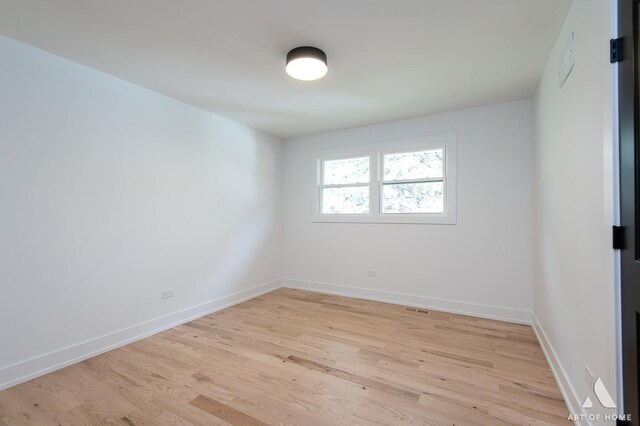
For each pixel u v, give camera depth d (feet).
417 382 6.52
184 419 5.34
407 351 8.00
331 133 14.02
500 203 10.54
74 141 7.54
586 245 4.83
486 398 5.94
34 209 6.83
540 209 8.57
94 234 7.92
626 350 3.62
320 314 11.02
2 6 5.51
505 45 6.89
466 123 11.08
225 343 8.53
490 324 10.00
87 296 7.74
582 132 4.97
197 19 5.95
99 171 8.04
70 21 5.98
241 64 7.77
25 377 6.58
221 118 11.86
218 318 10.62
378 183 12.87
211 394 6.08
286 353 7.90
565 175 5.98
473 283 10.96
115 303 8.34
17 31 6.29
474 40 6.70
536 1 5.44
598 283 4.36
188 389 6.25
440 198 11.90
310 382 6.52
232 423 5.25
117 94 8.46
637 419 3.37
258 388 6.30
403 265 12.28
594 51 4.43
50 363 7.00
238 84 8.95
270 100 10.20
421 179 12.18
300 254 14.88
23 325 6.63
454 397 5.98
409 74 8.33
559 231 6.48
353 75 8.39
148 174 9.23
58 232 7.22
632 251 3.48
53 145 7.16
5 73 6.43
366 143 13.10
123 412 5.52
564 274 6.10
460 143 11.18
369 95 9.79
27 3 5.44
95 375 6.82
